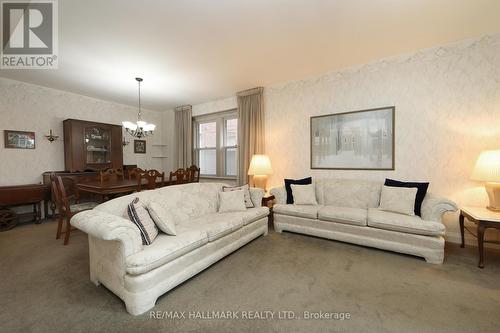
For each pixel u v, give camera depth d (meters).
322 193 3.44
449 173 2.81
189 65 3.26
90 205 3.34
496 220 2.12
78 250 2.68
